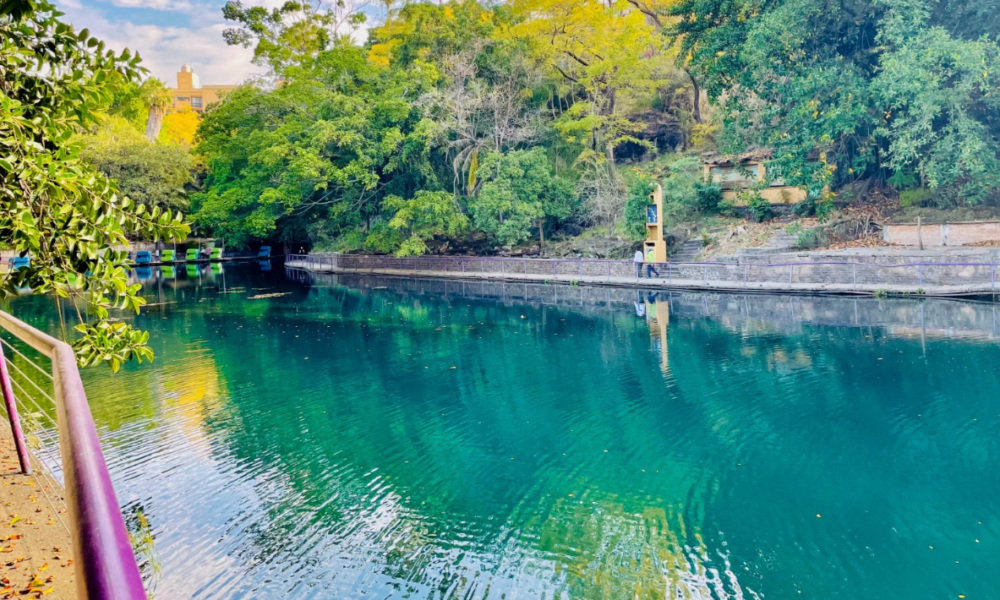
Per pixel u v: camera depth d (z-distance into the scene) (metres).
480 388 11.85
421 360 14.09
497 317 19.27
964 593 5.52
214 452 9.05
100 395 11.79
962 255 18.45
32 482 4.97
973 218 20.95
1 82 3.81
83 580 0.77
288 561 6.32
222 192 40.59
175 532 6.87
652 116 35.44
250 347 15.83
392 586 5.90
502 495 7.64
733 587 5.75
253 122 36.28
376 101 31.34
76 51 4.11
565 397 11.16
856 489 7.41
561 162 32.66
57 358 1.94
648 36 32.34
